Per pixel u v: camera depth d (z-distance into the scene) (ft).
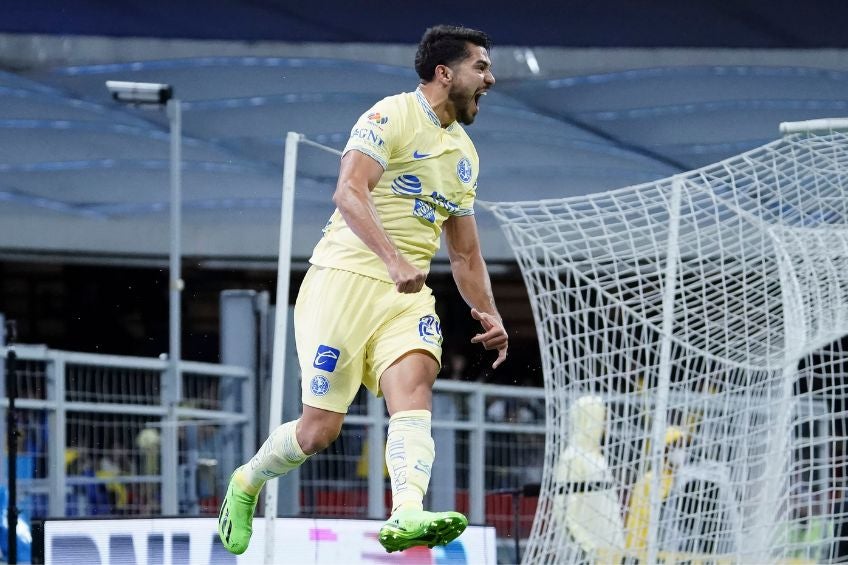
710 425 70.33
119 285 163.22
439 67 41.42
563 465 67.46
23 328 159.53
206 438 95.55
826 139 61.62
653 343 65.72
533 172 167.12
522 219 67.62
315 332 41.70
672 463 68.13
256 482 45.55
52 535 71.05
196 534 72.84
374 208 39.42
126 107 160.15
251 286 163.22
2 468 85.71
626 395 66.03
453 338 159.33
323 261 42.45
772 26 154.51
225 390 97.40
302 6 154.92
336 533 74.74
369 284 41.32
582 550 69.05
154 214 162.91
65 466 88.28
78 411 89.81
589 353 66.64
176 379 95.35
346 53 163.22
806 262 64.44
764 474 65.46
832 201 64.34
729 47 157.79
